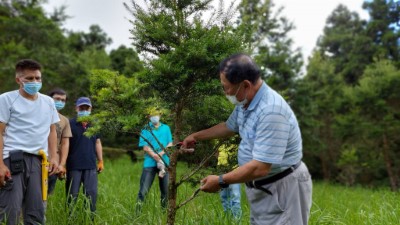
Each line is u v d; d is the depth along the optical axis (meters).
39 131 3.61
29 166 3.53
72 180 4.75
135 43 3.21
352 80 24.61
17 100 3.56
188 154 3.34
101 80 2.90
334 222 4.39
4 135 3.50
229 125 2.94
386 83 15.49
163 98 3.15
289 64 15.14
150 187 5.39
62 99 4.98
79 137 4.85
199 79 3.09
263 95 2.54
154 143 5.46
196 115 3.32
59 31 17.70
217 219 3.66
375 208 5.54
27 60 3.54
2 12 16.34
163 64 2.90
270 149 2.42
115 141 14.76
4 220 3.39
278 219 2.62
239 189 4.45
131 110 2.87
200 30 3.02
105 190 5.77
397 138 15.73
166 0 3.12
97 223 4.07
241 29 3.24
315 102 17.47
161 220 3.96
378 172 16.59
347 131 16.27
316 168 18.95
